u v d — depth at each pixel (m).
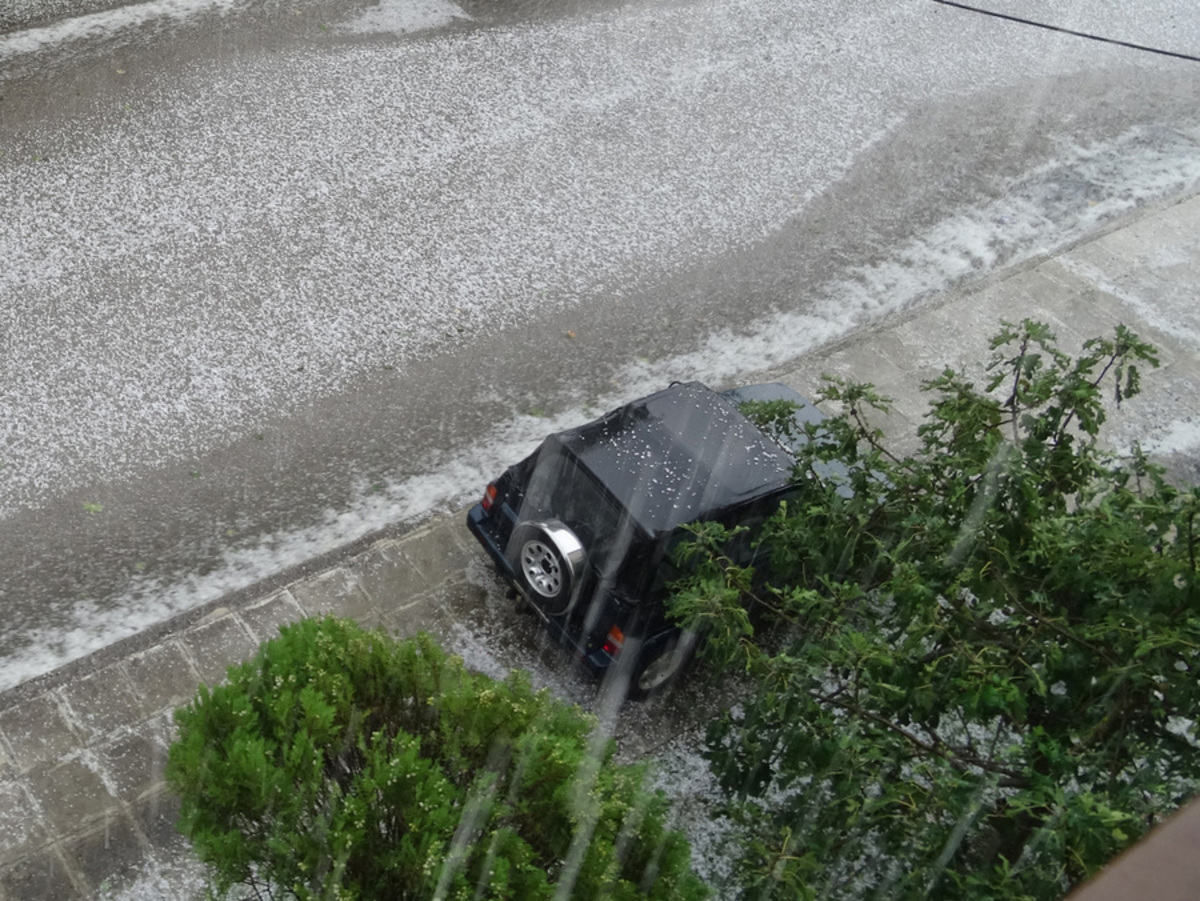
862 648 4.96
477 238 10.41
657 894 4.64
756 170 11.97
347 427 8.48
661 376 9.43
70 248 9.43
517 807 4.63
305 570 7.36
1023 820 5.25
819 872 5.15
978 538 5.09
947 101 13.69
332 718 4.68
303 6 13.10
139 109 11.06
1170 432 9.63
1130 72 14.93
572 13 14.00
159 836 5.76
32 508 7.45
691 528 5.81
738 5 14.84
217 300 9.26
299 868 4.47
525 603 7.24
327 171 10.80
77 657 6.57
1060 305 10.88
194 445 8.11
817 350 9.93
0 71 11.20
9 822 5.70
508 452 8.54
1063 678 5.06
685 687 6.99
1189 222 12.30
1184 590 4.73
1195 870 1.11
